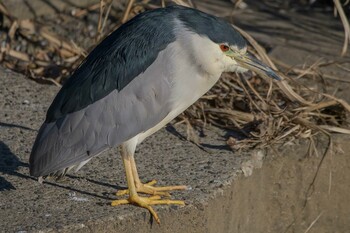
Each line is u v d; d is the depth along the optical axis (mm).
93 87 9500
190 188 10148
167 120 9883
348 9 16297
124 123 9523
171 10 9773
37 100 12391
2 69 13297
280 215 11703
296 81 12711
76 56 14023
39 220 9203
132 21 9805
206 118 12156
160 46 9547
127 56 9523
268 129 11539
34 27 14898
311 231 11977
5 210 9391
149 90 9555
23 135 11328
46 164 9352
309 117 12203
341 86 13164
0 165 10492
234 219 10664
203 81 9781
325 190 11828
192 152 11203
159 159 10953
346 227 12086
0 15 14930
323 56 14211
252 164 11078
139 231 9508
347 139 11805
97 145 9469
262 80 12758
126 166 9648
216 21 9656
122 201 9633
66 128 9414
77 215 9336
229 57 9703
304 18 15945
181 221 9750
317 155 11625
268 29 15258
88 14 15359
